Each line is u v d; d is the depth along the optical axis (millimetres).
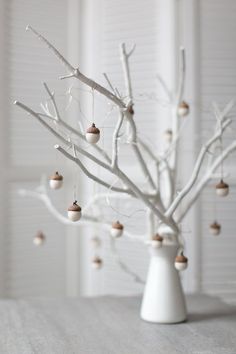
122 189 1275
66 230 2516
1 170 2307
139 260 2404
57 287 2502
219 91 2348
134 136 1291
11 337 1263
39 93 2412
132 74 2404
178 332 1308
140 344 1216
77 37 2475
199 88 2326
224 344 1219
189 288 2336
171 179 1457
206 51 2334
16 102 1124
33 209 2424
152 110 2369
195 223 2326
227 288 2365
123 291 2434
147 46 2379
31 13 2385
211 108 2326
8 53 2328
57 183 1254
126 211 2381
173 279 1390
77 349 1182
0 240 2316
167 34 2332
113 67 2420
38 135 2416
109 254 2459
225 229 2359
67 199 2494
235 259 2369
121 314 1466
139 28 2389
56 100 2434
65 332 1303
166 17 2332
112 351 1171
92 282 2500
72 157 1169
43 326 1351
